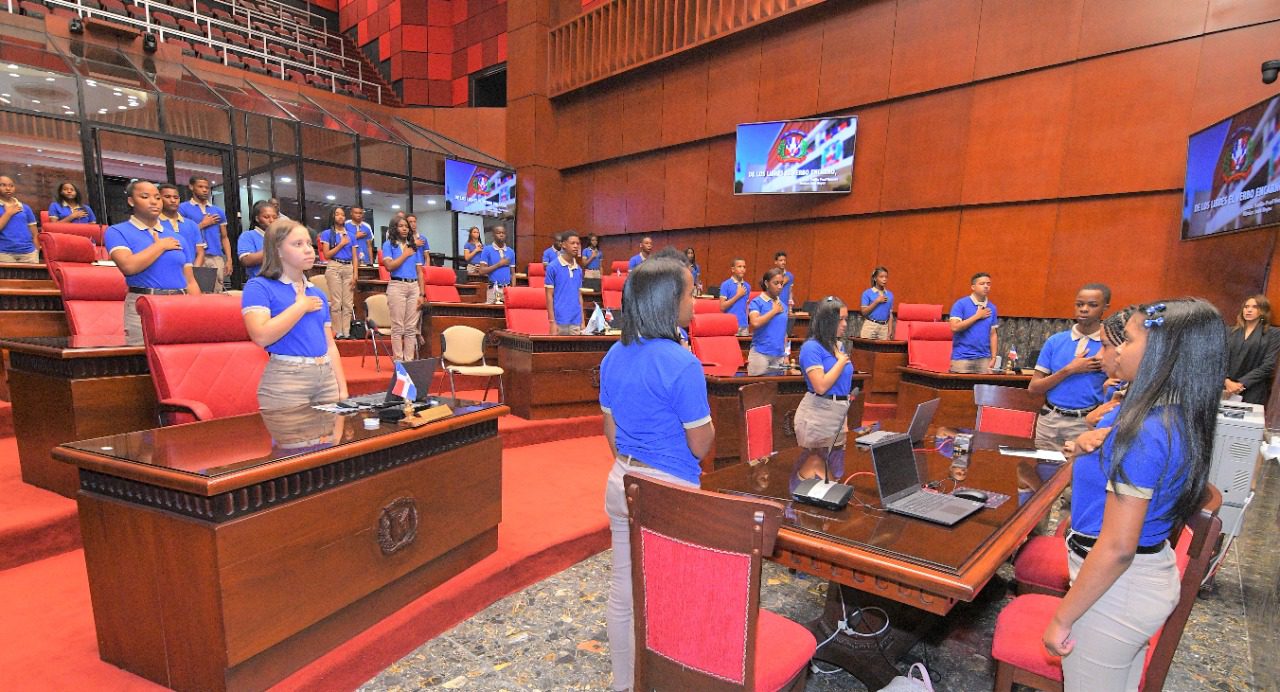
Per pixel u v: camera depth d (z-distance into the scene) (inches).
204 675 63.4
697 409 61.3
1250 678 90.6
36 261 218.4
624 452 65.9
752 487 77.7
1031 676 65.1
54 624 75.3
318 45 628.7
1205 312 46.2
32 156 339.0
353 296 276.8
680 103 417.4
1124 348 51.4
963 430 123.6
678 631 53.2
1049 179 267.9
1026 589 88.7
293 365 95.2
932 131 304.3
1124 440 46.7
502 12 558.6
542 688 80.9
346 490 74.5
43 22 365.1
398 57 606.2
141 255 123.6
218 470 61.3
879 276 289.0
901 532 62.6
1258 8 215.8
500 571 102.1
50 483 101.0
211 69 443.2
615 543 68.1
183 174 383.6
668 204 435.2
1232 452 115.6
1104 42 250.1
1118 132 248.5
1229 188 191.0
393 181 451.8
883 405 255.4
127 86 321.4
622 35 443.2
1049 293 271.4
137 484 64.2
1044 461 96.5
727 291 266.5
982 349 215.9
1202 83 228.5
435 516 90.5
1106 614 51.0
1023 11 271.0
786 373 177.9
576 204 505.7
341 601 74.9
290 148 387.5
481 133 527.2
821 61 343.9
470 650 88.4
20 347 99.1
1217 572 125.0
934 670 88.7
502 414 100.2
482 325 244.5
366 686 79.0
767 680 55.8
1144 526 49.0
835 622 88.3
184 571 62.2
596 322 208.4
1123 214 249.8
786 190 352.8
